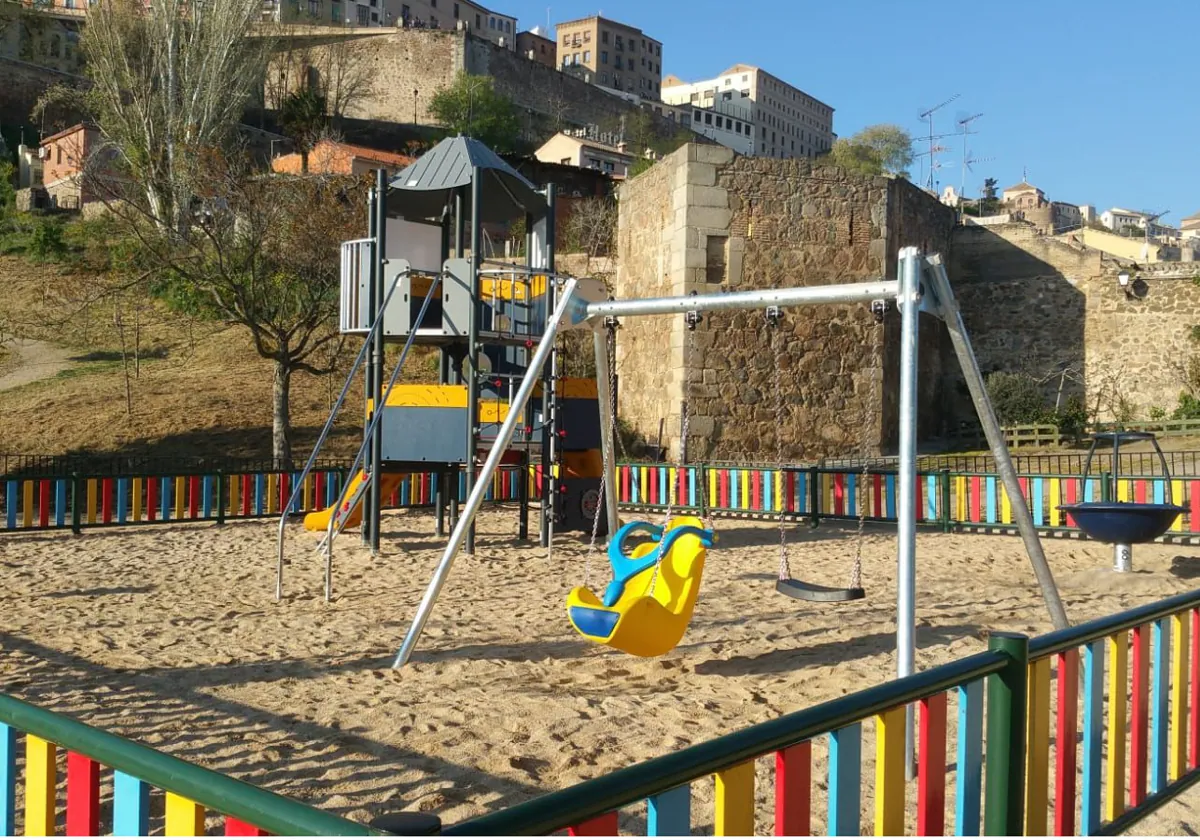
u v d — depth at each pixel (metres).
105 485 15.59
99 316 35.56
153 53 43.34
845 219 24.75
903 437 5.07
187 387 29.42
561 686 6.34
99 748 2.12
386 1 98.88
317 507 17.72
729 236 23.83
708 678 6.56
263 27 49.09
